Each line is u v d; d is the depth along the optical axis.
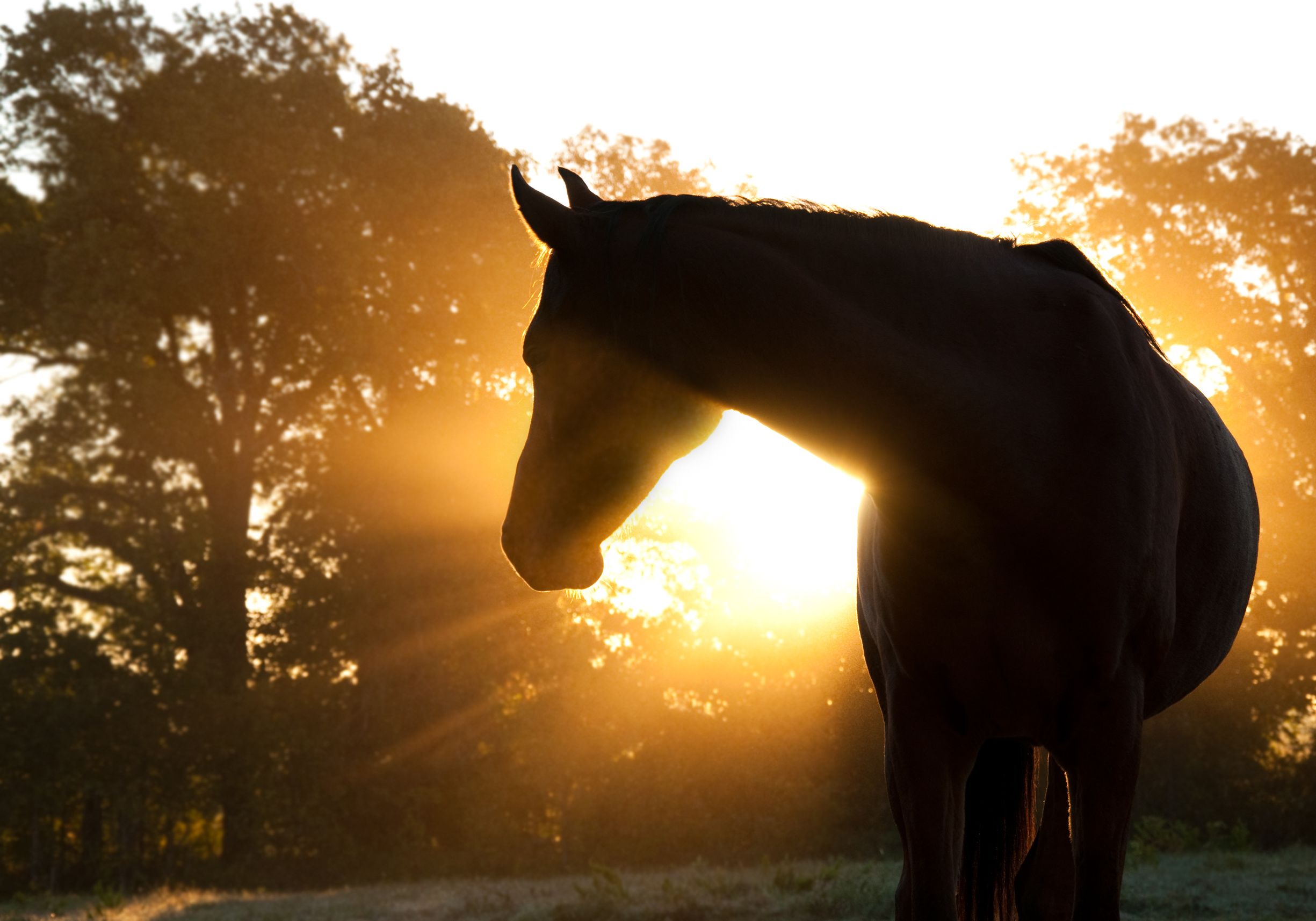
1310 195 17.30
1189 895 7.02
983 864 2.88
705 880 9.40
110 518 19.67
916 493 1.94
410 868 15.53
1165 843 12.45
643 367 1.80
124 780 15.98
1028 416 1.93
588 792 15.99
